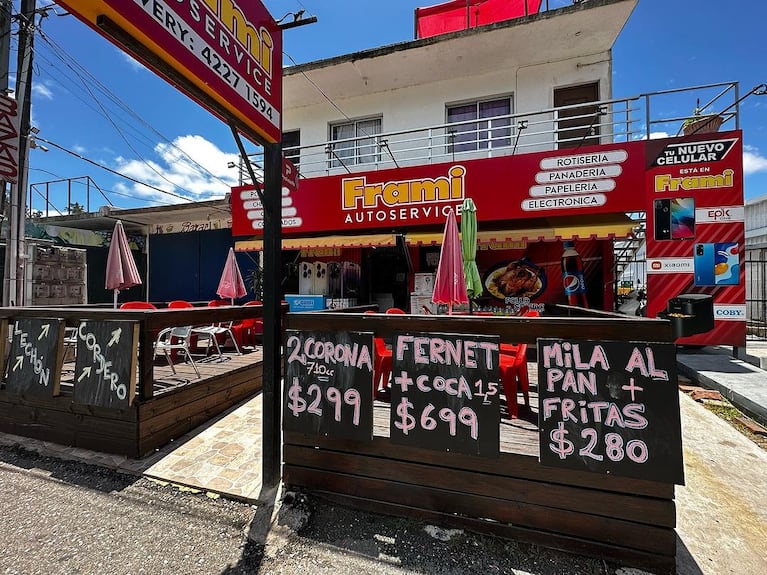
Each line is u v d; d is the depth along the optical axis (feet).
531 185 26.91
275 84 10.52
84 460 12.07
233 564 7.82
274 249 10.53
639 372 7.59
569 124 32.37
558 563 7.79
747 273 37.96
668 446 7.36
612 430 7.70
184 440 13.51
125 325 12.15
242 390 17.94
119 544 8.38
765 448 13.35
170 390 13.44
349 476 9.70
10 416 13.99
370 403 9.34
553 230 25.27
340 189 31.81
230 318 16.69
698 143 23.52
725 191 23.12
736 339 22.97
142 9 6.01
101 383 12.28
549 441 8.04
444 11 37.68
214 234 48.19
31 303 31.55
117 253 20.54
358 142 38.68
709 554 7.91
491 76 34.37
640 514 7.59
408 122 36.76
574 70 32.37
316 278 36.76
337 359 9.70
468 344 8.60
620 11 27.09
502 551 8.14
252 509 9.64
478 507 8.64
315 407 9.86
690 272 23.65
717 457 12.23
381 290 37.76
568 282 29.78
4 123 22.82
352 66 33.65
